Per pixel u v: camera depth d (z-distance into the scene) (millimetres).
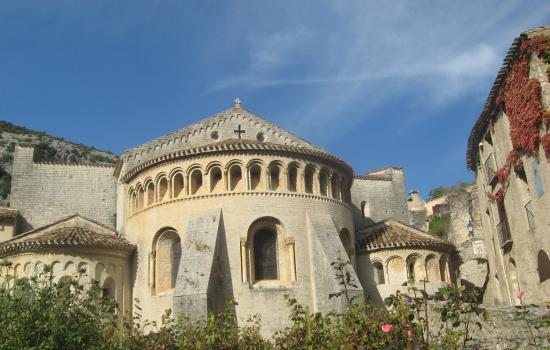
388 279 35812
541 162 24922
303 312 17312
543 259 26562
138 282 33688
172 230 33156
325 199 34594
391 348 13859
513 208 30125
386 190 57969
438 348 13891
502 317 17203
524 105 25844
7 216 40719
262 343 19766
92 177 46656
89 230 35594
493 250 36625
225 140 38438
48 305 15562
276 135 41969
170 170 33812
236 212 31969
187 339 18656
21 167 45188
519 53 26000
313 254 32281
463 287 13328
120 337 17266
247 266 31203
